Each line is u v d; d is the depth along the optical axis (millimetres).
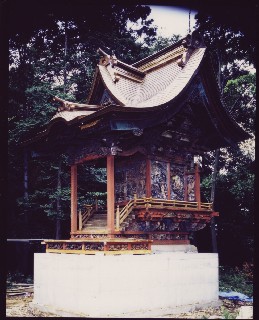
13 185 29359
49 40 32062
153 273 14445
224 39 25969
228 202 31281
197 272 16203
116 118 14734
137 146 16922
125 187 18203
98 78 18828
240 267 29531
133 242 14547
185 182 18969
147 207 15680
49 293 15617
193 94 17906
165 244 17562
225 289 20875
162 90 18016
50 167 28203
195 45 18375
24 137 26938
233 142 20406
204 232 33031
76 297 13922
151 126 15930
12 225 28703
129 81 19578
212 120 18922
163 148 18047
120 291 13391
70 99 28203
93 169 28234
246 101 30281
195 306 15570
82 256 13891
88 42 32625
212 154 32531
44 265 16188
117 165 18766
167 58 19625
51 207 26797
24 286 22797
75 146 18516
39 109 26859
